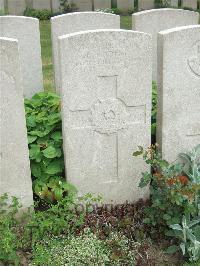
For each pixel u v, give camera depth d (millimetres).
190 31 1494
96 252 1364
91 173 1586
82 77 1443
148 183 1564
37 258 1324
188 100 1587
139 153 1497
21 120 1428
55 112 1715
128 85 1492
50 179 1602
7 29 2162
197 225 1454
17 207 1505
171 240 1473
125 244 1436
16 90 1387
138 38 1438
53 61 2238
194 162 1594
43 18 4551
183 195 1385
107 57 1438
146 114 1550
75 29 2189
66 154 1538
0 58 1343
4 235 1366
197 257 1371
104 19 2199
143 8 4754
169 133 1621
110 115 1519
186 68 1537
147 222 1495
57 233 1458
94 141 1543
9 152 1462
